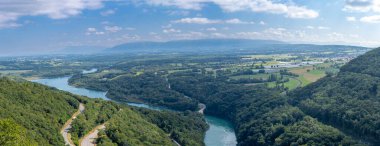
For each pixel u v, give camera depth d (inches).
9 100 7657.5
